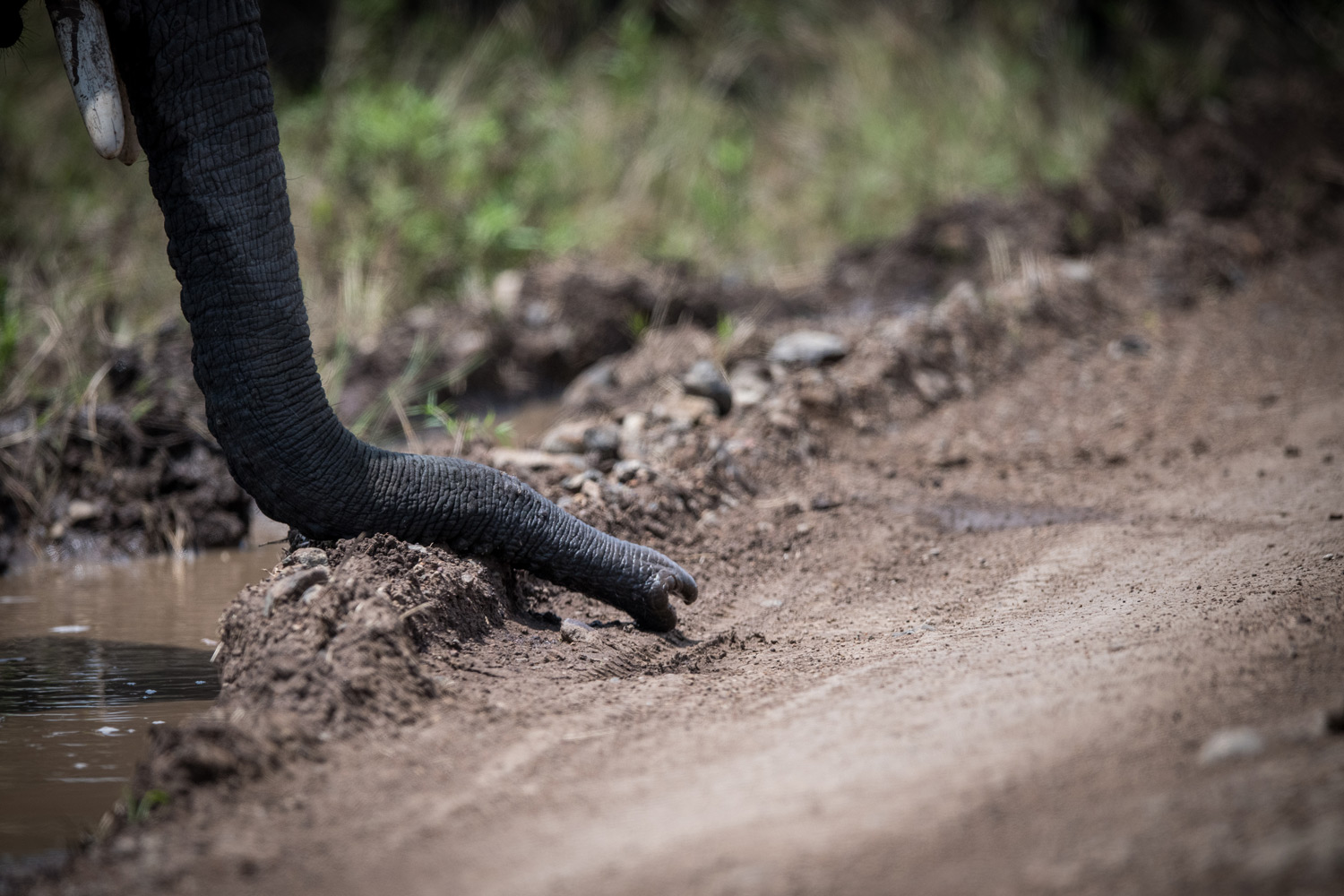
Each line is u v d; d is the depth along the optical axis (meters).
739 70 50.69
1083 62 48.28
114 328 28.27
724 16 51.84
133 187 37.16
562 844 9.38
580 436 21.78
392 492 14.32
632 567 14.91
